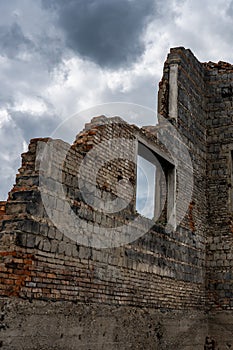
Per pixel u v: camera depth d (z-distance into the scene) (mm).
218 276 15602
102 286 10359
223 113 17203
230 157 16719
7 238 8352
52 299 8898
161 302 12695
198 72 17172
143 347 11578
